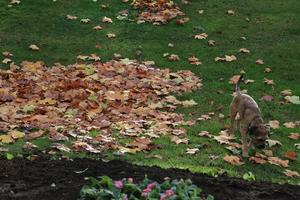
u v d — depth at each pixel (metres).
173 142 12.09
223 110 14.46
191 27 20.44
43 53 18.30
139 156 11.16
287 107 14.90
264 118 14.12
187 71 17.00
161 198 7.18
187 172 9.58
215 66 17.62
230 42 19.42
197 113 14.23
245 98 11.83
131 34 19.88
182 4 22.22
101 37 19.62
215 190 8.41
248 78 16.78
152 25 20.55
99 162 9.62
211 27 20.45
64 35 19.70
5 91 14.42
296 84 16.45
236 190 8.66
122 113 13.66
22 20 20.59
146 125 13.00
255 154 11.68
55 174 8.73
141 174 8.86
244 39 19.59
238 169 10.90
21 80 15.67
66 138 11.71
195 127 13.13
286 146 12.43
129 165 9.58
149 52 18.55
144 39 19.55
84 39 19.44
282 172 10.96
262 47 19.08
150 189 7.52
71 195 7.75
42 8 21.52
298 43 19.39
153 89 15.48
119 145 11.62
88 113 13.30
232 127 12.34
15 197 7.70
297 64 17.88
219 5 22.30
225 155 11.53
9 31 19.80
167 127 12.84
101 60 17.86
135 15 21.27
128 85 15.55
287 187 9.17
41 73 16.31
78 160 9.78
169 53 18.48
